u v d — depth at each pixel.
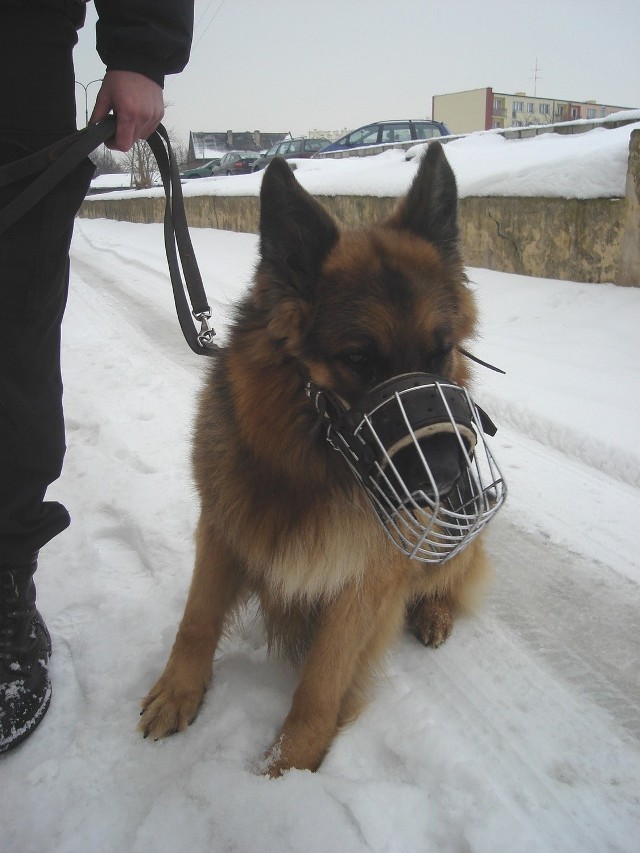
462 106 56.38
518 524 3.56
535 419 4.54
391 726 2.28
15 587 2.20
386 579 2.34
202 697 2.36
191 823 1.87
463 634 2.82
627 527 3.51
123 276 10.91
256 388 2.24
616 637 2.78
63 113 2.04
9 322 2.02
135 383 5.51
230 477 2.33
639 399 4.72
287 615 2.54
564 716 2.36
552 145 9.66
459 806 1.96
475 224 8.55
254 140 55.47
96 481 3.81
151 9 2.11
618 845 1.91
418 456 1.80
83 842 1.83
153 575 3.01
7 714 2.09
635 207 6.60
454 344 2.33
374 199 9.79
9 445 2.10
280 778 2.02
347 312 2.06
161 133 2.62
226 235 14.16
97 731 2.20
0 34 1.86
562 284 7.36
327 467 2.22
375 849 1.81
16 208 1.87
